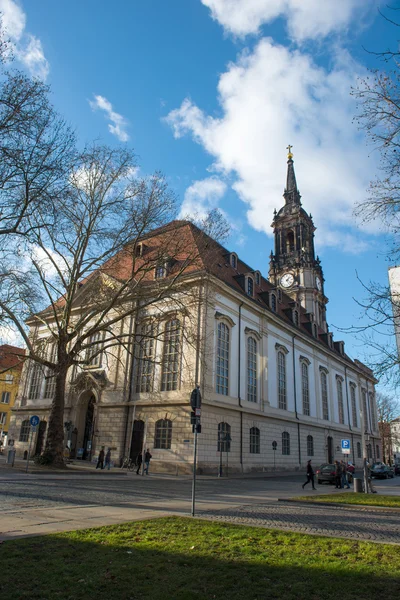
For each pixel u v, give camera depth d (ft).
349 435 213.87
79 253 97.35
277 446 144.77
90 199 93.40
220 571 21.84
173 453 110.32
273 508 48.65
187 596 18.22
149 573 20.93
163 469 110.11
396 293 41.37
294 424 159.74
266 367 144.87
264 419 139.54
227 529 31.73
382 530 36.68
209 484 82.94
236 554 24.93
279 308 175.22
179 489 67.51
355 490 80.18
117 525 31.58
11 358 136.15
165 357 121.90
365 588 19.93
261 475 119.96
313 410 178.19
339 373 216.74
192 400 43.45
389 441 307.78
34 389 161.89
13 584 18.56
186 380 114.52
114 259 104.27
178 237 109.50
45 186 51.57
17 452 154.61
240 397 128.57
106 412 128.26
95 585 18.94
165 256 101.19
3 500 43.09
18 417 160.86
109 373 132.46
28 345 91.25
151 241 140.56
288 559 24.32
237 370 129.70
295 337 172.96
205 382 113.29
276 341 157.17
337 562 23.85
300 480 111.65
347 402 219.20
